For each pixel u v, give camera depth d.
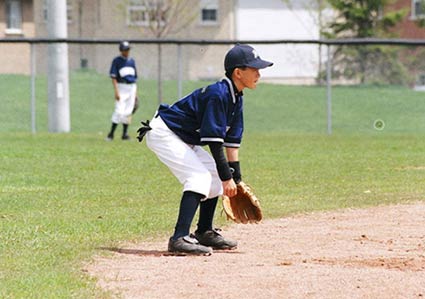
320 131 58.84
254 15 102.19
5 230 22.14
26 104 63.47
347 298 15.53
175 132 19.48
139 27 92.81
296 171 35.94
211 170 19.86
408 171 36.28
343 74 77.12
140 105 68.06
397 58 73.81
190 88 73.62
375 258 19.11
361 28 95.50
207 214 20.22
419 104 64.88
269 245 20.94
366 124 61.50
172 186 31.34
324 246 20.75
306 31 101.94
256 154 42.75
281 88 73.38
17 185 31.33
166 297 15.61
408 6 107.00
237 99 19.31
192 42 54.56
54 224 23.19
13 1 99.06
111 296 15.61
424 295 15.74
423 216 25.38
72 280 16.77
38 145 46.69
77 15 96.69
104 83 73.44
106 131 57.78
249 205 20.31
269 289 16.12
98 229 22.56
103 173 34.91
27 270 17.61
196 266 18.22
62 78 56.41
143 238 21.62
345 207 27.05
